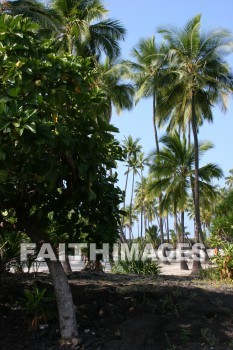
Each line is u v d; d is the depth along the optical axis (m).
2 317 7.05
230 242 13.76
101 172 7.07
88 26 24.17
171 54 25.67
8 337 6.53
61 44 24.08
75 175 6.59
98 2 24.84
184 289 9.15
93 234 7.16
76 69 6.36
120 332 6.68
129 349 6.34
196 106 27.48
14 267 9.75
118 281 10.63
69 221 7.18
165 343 6.57
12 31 5.98
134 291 8.43
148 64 30.75
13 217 7.29
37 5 20.41
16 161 5.95
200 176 30.45
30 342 6.43
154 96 30.14
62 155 6.43
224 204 18.41
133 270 15.38
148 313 7.46
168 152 30.61
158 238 37.94
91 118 6.60
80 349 6.29
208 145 30.48
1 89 5.88
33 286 7.80
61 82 6.10
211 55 25.53
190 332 6.84
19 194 6.71
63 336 6.47
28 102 5.71
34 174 5.99
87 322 7.04
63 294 6.59
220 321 7.40
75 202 6.82
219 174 30.52
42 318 6.98
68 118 6.41
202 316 7.46
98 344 6.43
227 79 25.98
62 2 24.42
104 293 8.24
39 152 5.54
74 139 6.26
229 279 11.78
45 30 20.25
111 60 27.95
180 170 30.84
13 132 5.27
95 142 6.50
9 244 9.07
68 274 11.47
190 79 25.45
